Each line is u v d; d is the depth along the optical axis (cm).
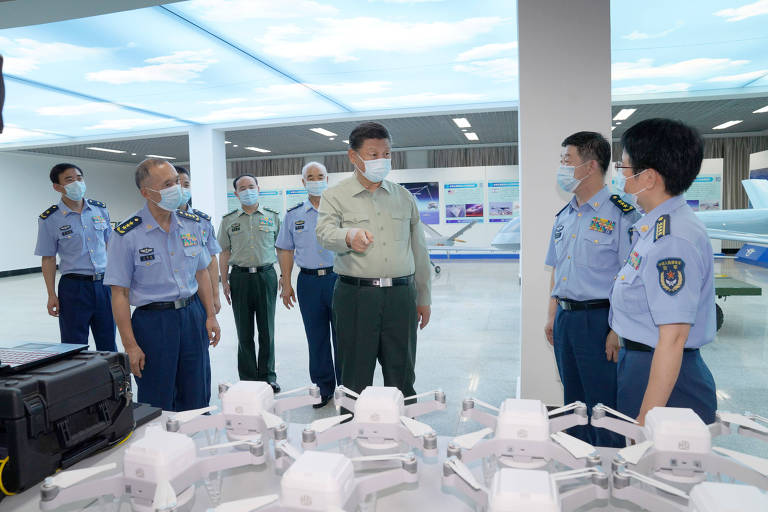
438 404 104
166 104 736
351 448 95
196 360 237
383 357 226
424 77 629
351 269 217
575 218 217
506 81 653
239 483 91
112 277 216
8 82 597
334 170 1578
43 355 111
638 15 466
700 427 81
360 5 408
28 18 347
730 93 787
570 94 299
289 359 464
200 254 245
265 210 387
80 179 363
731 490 63
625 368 144
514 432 84
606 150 207
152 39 472
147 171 214
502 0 405
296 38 481
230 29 452
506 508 62
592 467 77
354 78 627
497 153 1478
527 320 320
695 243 125
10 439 94
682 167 127
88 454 109
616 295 144
